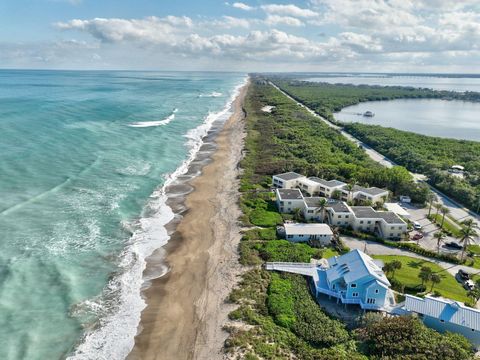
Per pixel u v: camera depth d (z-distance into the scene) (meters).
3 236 69.56
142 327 52.88
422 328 50.00
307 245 75.44
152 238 75.38
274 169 116.56
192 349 49.31
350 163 127.00
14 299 55.22
